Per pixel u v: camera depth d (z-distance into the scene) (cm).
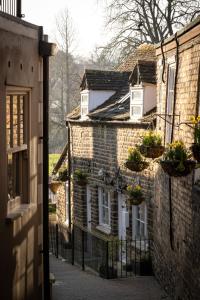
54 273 1897
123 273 1873
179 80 1428
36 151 1161
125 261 1966
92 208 2255
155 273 1748
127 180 1956
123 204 2023
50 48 1172
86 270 1972
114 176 2048
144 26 3534
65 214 2600
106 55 3694
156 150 1341
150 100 1848
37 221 1180
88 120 2223
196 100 1252
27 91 1109
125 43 3616
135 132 1881
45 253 1225
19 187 1109
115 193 2058
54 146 5681
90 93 2277
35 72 1148
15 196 1095
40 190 1195
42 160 1202
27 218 1103
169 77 1571
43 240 1221
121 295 1538
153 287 1636
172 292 1449
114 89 2314
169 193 1469
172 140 1470
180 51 1412
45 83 1198
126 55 3559
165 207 1555
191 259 1219
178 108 1435
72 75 5734
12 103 1040
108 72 2358
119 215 2052
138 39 3584
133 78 1895
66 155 2633
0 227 952
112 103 2244
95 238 2184
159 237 1658
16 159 1096
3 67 954
